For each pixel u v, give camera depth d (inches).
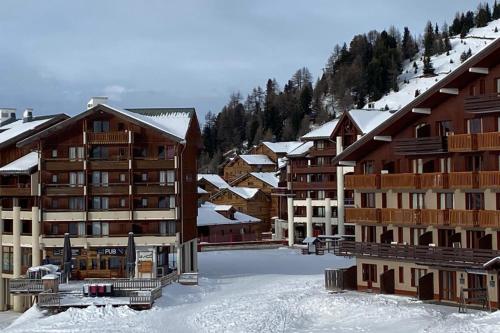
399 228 2250.2
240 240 4694.9
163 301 2367.1
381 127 2251.5
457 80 2057.1
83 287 2418.8
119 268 2822.3
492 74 2006.6
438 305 1971.0
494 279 1881.2
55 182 2851.9
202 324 1968.5
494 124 1994.3
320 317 1982.0
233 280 2844.5
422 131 2169.0
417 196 2199.8
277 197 5191.9
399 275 2199.8
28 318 2230.6
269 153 6737.2
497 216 1894.7
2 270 2942.9
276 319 1941.4
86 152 2812.5
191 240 3029.0
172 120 3093.0
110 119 2844.5
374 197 2352.4
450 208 2080.5
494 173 1911.9
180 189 2837.1
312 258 3654.0
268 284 2677.2
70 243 2741.1
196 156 3181.6
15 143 3026.6
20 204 2923.2
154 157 2856.8
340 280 2336.4
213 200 5442.9
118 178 2854.3
